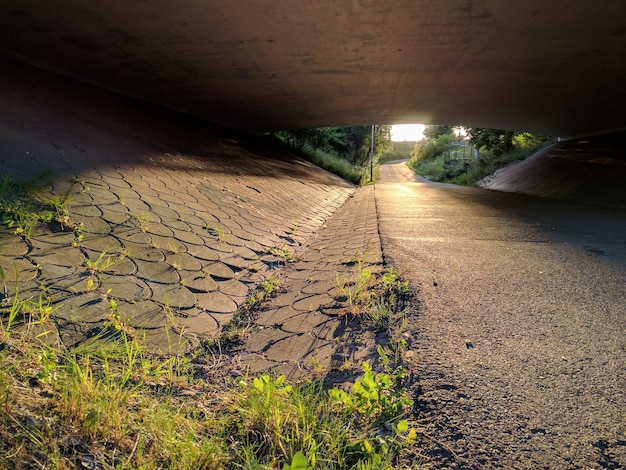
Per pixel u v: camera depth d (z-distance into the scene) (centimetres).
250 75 1075
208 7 696
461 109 1592
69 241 335
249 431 171
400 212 1002
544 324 283
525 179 1931
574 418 181
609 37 826
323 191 1503
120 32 769
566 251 511
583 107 1452
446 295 343
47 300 254
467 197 1507
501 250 521
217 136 1429
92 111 809
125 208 447
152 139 872
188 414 182
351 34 819
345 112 1675
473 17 744
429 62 991
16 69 798
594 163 1545
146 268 350
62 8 673
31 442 136
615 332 270
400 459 156
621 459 156
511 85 1192
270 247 563
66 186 431
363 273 385
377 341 261
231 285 398
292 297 385
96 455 141
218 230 517
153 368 227
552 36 823
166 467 143
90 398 166
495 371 220
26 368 180
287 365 249
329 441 162
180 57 915
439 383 208
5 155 433
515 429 173
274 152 1959
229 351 276
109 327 256
